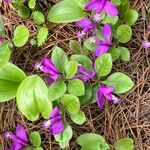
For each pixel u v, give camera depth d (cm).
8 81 18
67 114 18
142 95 18
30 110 17
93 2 17
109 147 17
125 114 18
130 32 18
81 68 17
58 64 17
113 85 17
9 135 17
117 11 17
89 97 17
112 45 18
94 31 18
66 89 17
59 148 18
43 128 18
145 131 18
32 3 18
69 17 18
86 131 18
